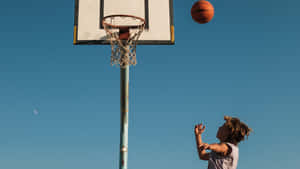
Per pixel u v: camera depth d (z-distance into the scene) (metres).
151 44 8.51
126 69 8.26
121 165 7.72
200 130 3.88
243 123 3.81
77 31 8.53
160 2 8.84
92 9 8.72
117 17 8.56
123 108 8.03
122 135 7.87
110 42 8.44
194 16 7.03
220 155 3.66
